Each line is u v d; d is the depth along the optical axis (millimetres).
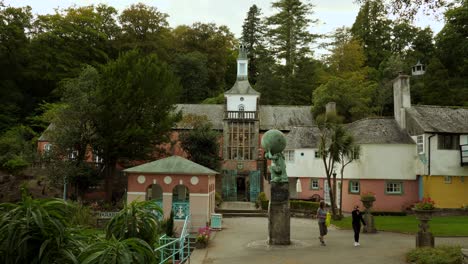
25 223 6613
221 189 48281
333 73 71438
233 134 51375
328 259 17328
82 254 6859
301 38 76625
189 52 79875
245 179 49844
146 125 35594
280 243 20609
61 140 32875
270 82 70750
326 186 42438
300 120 54938
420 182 36875
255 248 20078
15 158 37969
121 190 40719
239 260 17469
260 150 51219
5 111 56844
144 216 8766
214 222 27203
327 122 33281
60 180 32312
